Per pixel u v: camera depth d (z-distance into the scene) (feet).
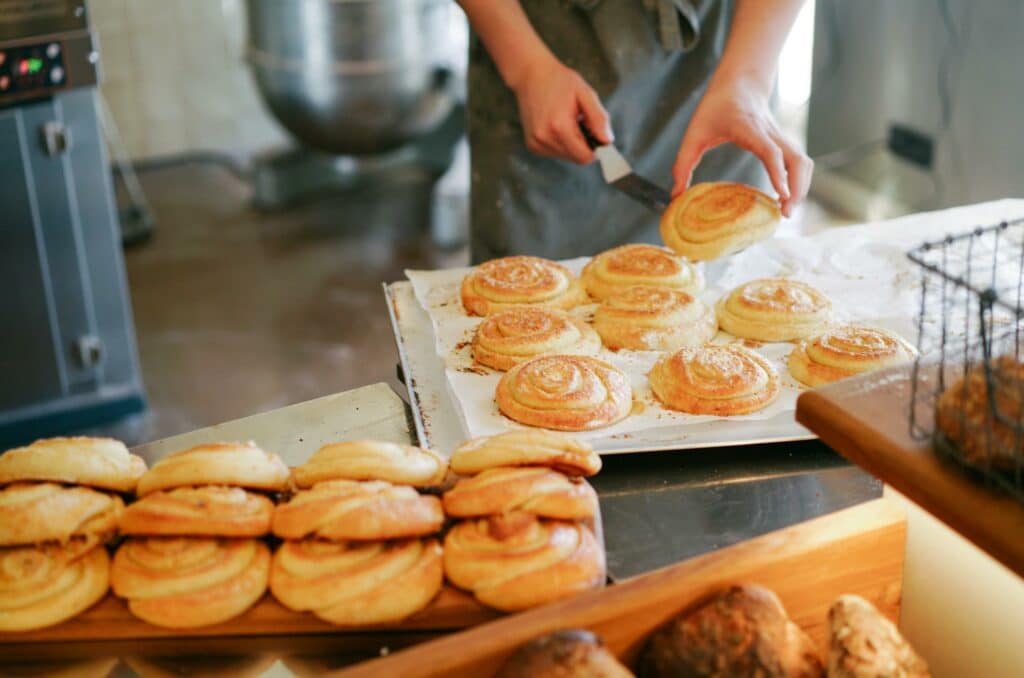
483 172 6.86
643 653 3.04
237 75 15.87
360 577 3.08
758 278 5.61
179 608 3.09
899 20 12.40
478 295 5.35
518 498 3.20
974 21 11.37
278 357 11.48
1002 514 2.65
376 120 12.94
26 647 3.18
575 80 5.89
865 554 3.28
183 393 10.83
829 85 13.80
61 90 8.67
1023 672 3.19
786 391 4.57
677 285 5.33
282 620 3.16
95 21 14.71
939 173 12.46
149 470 3.41
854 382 3.18
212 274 13.24
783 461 4.13
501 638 2.86
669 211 5.58
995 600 3.19
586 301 5.47
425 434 4.34
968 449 2.73
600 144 5.84
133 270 13.35
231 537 3.24
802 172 5.43
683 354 4.60
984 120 11.60
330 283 12.97
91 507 3.29
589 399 4.33
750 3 6.00
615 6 6.35
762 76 5.82
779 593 3.21
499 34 6.12
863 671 2.84
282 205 14.83
